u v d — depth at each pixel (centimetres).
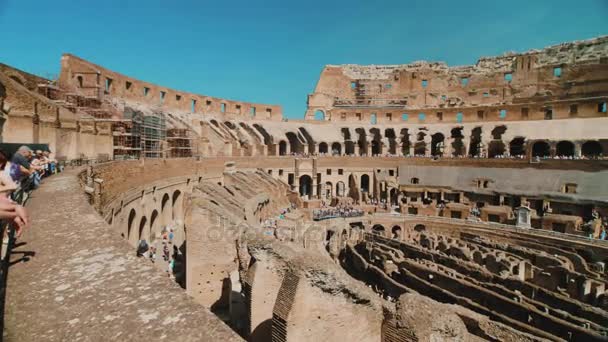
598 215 4994
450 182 6638
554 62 8288
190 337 452
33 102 2883
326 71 10125
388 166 7862
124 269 657
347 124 8931
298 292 1224
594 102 6925
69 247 768
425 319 1178
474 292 2861
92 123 3725
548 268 3556
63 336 443
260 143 7588
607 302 3044
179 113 6831
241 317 2017
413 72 9669
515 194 5775
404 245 4244
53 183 1708
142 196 3550
